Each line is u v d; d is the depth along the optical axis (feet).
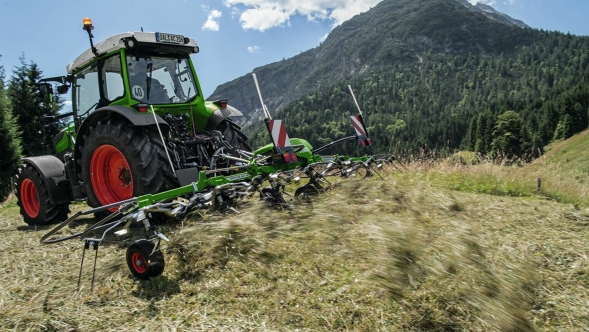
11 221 23.08
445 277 8.71
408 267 8.84
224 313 8.63
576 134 292.20
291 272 10.12
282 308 8.63
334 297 8.84
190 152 17.65
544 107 377.91
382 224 10.80
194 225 12.57
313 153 19.35
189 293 9.67
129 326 8.29
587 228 13.20
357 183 16.48
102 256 13.29
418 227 10.79
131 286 10.37
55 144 23.97
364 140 21.15
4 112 75.56
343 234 11.76
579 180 22.56
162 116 18.25
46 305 9.50
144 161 15.72
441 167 26.43
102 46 18.24
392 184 16.55
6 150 74.49
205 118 20.39
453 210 15.16
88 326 8.35
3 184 70.08
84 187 18.61
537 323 7.80
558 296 8.70
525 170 25.27
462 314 7.82
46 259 13.23
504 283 8.40
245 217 12.49
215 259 10.98
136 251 10.61
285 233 11.95
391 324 7.79
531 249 11.17
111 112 17.12
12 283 11.12
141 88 18.12
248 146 21.50
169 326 8.17
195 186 13.10
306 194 16.38
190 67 20.17
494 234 12.55
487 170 24.79
